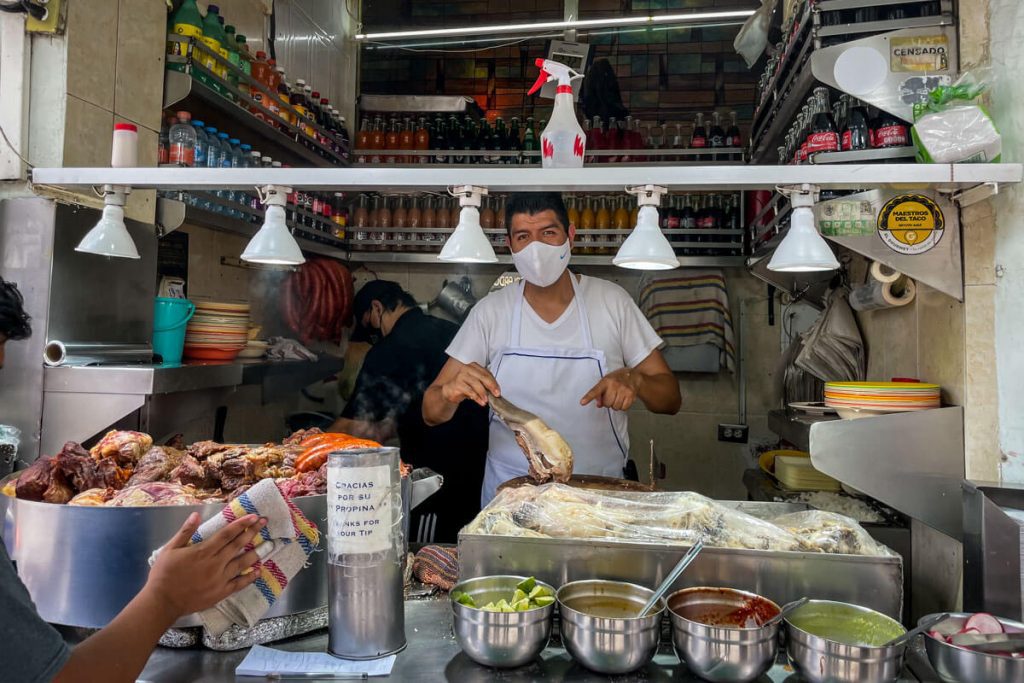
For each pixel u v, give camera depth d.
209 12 2.55
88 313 2.02
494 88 4.15
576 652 1.09
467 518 3.24
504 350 2.35
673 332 3.87
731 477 4.00
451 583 1.47
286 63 3.43
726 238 3.69
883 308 2.39
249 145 2.99
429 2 4.16
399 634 1.19
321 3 3.83
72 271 1.96
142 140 2.22
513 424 1.87
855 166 1.46
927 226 1.77
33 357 1.91
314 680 1.11
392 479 1.18
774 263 1.51
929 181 1.47
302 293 3.62
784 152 2.68
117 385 1.89
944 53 1.80
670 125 3.90
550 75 1.64
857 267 2.64
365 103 3.92
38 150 1.92
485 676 1.11
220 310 2.46
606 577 1.25
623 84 4.08
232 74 2.60
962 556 1.74
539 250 2.02
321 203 3.48
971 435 1.77
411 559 1.57
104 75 2.05
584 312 2.37
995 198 1.70
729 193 3.70
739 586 1.22
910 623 2.11
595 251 3.77
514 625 1.09
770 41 3.00
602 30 4.05
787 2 2.82
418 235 3.77
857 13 1.92
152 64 2.26
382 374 3.67
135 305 2.20
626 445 2.45
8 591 0.82
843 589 1.18
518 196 2.07
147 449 1.45
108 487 1.32
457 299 3.98
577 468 2.28
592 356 2.30
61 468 1.31
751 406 3.97
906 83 1.81
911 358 2.18
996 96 1.71
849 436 1.83
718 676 1.04
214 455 1.41
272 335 3.45
